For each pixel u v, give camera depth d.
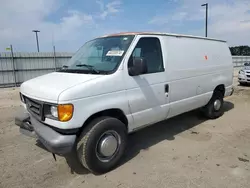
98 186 2.90
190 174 3.12
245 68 12.32
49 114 2.85
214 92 5.44
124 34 3.69
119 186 2.88
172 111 4.18
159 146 4.08
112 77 3.11
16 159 3.64
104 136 3.13
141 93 3.49
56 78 3.27
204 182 2.92
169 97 4.03
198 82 4.73
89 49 3.93
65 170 3.31
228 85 5.89
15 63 14.66
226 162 3.44
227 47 5.86
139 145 4.14
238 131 4.81
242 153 3.75
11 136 4.63
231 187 2.81
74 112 2.73
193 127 5.10
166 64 3.91
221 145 4.07
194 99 4.70
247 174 3.10
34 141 4.36
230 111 6.50
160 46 3.88
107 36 3.94
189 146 4.06
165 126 5.19
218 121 5.53
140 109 3.53
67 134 2.79
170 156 3.67
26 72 15.20
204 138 4.44
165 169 3.27
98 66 3.38
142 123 3.65
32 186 2.92
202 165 3.36
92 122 3.03
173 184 2.89
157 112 3.83
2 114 6.48
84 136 2.96
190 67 4.46
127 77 3.29
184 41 4.41
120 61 3.25
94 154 3.01
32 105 3.17
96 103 2.93
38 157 3.71
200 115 5.92
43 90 2.91
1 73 14.19
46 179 3.08
